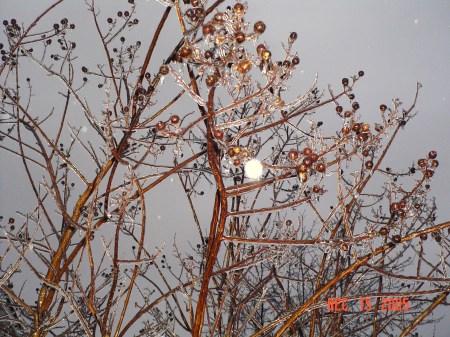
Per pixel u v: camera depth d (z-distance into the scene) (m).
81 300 4.10
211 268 2.48
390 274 2.54
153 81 3.59
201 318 2.46
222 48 2.32
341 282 4.76
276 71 2.37
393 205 2.61
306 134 3.00
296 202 2.38
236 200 4.34
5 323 4.32
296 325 4.27
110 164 3.59
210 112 2.35
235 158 2.35
